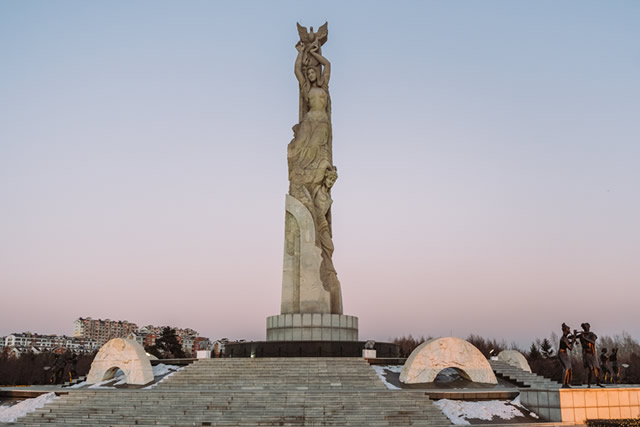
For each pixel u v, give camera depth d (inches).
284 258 1561.3
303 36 1763.0
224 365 1173.1
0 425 941.2
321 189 1605.6
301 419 882.1
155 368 1275.8
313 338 1443.2
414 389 1053.2
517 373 1263.5
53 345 6811.0
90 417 940.6
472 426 866.8
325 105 1674.5
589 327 1025.5
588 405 911.7
